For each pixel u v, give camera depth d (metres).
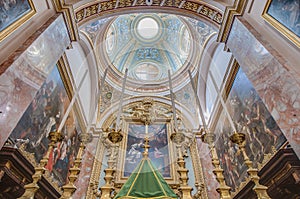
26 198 1.48
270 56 2.55
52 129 4.48
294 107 2.15
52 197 4.01
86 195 4.96
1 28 2.32
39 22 2.94
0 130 2.00
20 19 2.63
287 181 2.86
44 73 2.77
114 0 4.02
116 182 5.12
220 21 3.87
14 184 2.96
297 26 2.33
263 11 2.96
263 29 2.91
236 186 4.52
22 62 2.38
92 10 3.93
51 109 4.43
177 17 6.27
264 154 3.54
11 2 2.46
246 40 3.09
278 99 2.38
